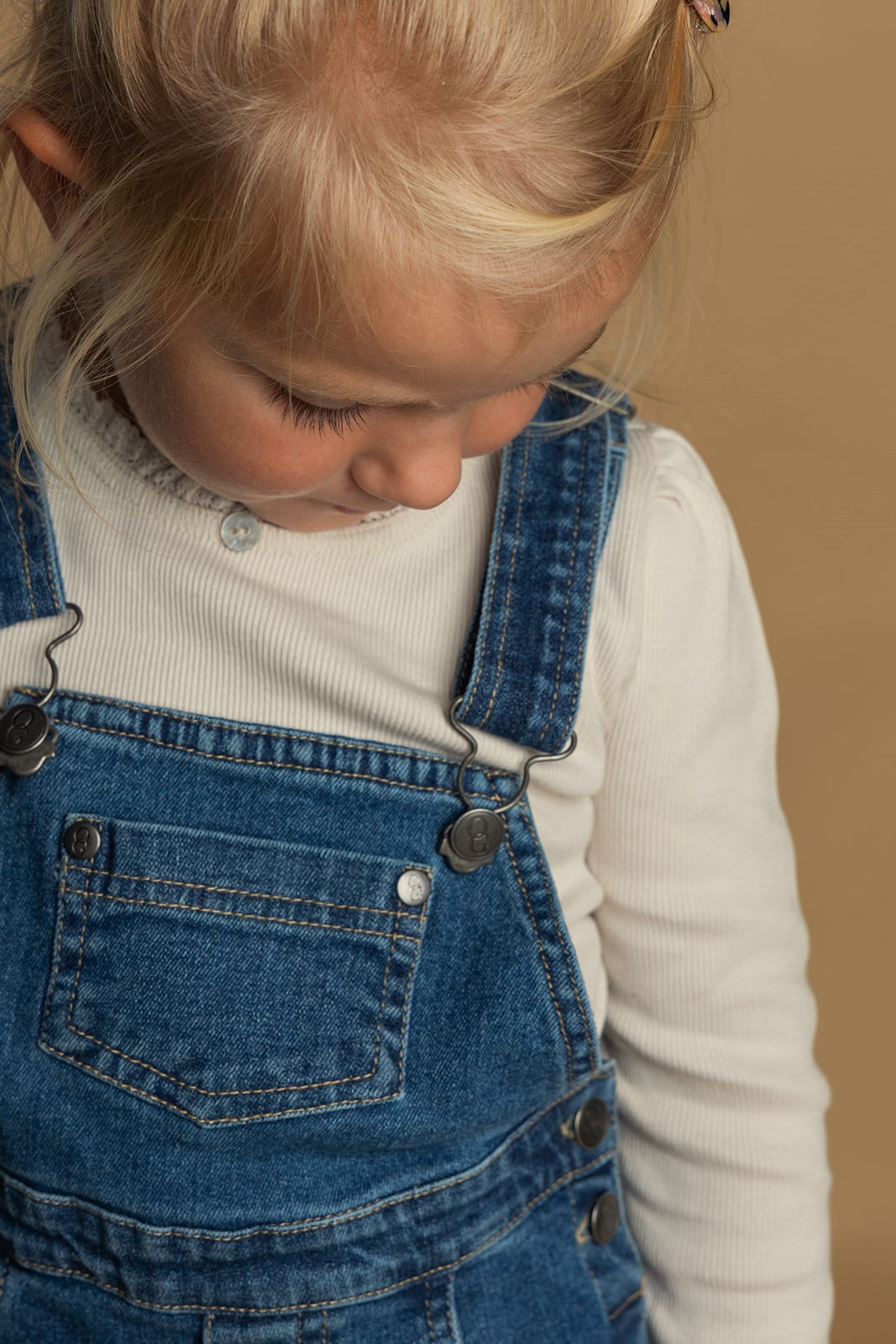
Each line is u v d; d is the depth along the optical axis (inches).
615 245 22.1
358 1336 29.0
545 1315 30.8
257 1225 28.5
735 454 55.7
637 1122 33.1
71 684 28.6
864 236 52.7
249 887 28.2
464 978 29.2
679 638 30.0
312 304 20.7
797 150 52.1
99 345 25.4
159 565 28.2
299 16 19.9
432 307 20.7
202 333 22.3
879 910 58.9
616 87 21.2
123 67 21.7
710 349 54.3
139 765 28.3
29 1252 29.4
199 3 20.5
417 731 28.7
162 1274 28.5
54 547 28.4
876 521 55.6
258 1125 28.2
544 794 29.7
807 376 54.5
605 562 29.5
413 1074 29.0
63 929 28.1
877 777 57.9
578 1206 32.0
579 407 30.8
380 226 20.2
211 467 24.1
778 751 58.6
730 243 53.2
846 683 57.4
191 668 28.5
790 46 51.1
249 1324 28.7
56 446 28.4
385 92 20.2
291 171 20.3
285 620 28.1
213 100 20.7
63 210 24.4
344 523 28.0
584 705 29.4
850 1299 59.7
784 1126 32.3
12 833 28.4
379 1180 29.3
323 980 28.4
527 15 20.1
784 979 32.4
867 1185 60.8
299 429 22.9
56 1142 28.6
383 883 28.5
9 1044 28.4
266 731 28.4
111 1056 28.1
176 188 21.5
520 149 20.7
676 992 31.7
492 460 29.8
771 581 57.2
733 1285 32.2
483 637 28.6
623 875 31.4
